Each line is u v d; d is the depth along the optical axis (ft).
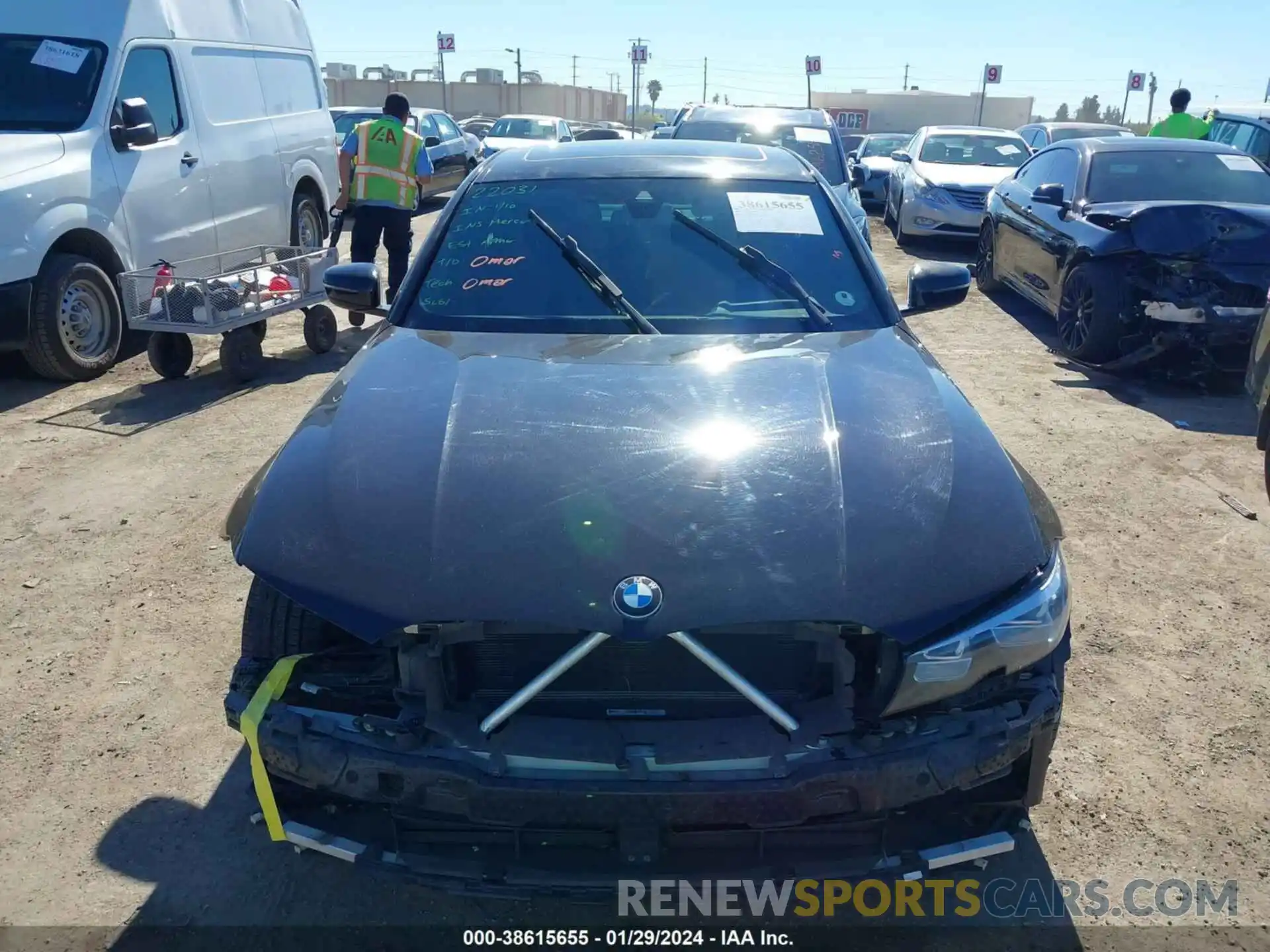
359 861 7.29
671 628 6.74
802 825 7.13
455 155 56.54
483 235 11.91
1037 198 26.20
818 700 7.29
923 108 146.51
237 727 7.45
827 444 8.19
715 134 32.09
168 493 16.24
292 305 22.72
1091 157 26.71
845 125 129.70
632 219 11.96
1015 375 23.53
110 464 17.46
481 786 6.75
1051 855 8.95
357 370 9.79
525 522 7.33
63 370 21.70
